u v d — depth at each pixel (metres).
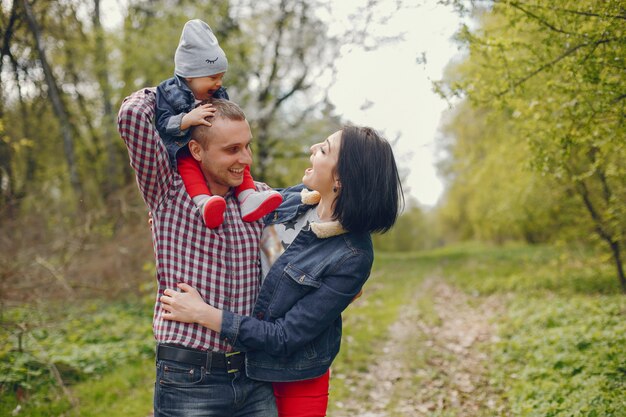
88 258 8.14
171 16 11.98
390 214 2.13
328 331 2.20
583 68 3.69
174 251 2.01
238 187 2.19
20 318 6.51
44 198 9.19
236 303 2.06
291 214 2.24
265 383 2.16
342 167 2.07
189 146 2.04
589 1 3.51
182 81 2.11
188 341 1.97
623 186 7.52
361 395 5.30
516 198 10.52
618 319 6.30
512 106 4.66
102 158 14.06
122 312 7.72
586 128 3.94
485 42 4.11
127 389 5.17
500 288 11.09
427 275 15.36
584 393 4.23
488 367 5.88
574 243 11.10
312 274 2.07
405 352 6.75
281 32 12.08
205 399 1.99
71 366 5.40
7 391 4.80
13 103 10.05
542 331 6.57
